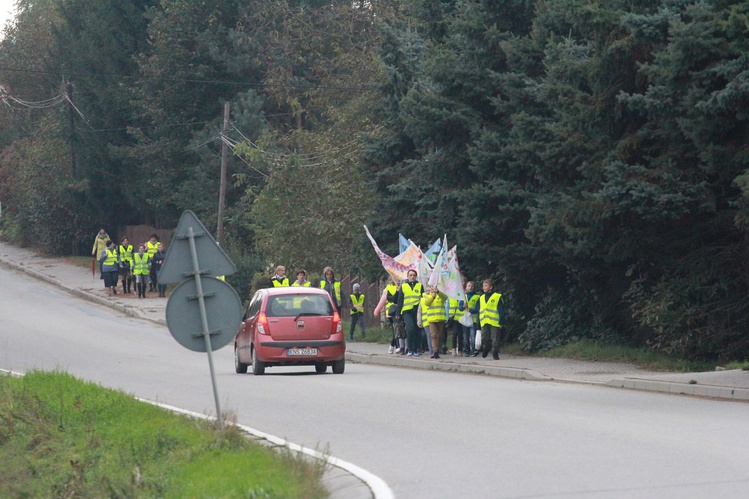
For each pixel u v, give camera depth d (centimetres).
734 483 2122
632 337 5997
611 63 5003
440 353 6644
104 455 2794
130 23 13950
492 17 6669
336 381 4822
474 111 6638
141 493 2206
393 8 12975
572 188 5278
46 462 2839
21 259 15212
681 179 4925
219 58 12762
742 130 4703
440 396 4047
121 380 4988
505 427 3086
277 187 9550
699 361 5272
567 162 5319
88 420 3416
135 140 14150
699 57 4528
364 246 8075
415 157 8125
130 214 15500
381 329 8031
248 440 2684
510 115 6300
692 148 4919
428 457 2580
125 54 13850
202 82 12988
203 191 12569
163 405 3703
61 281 12606
